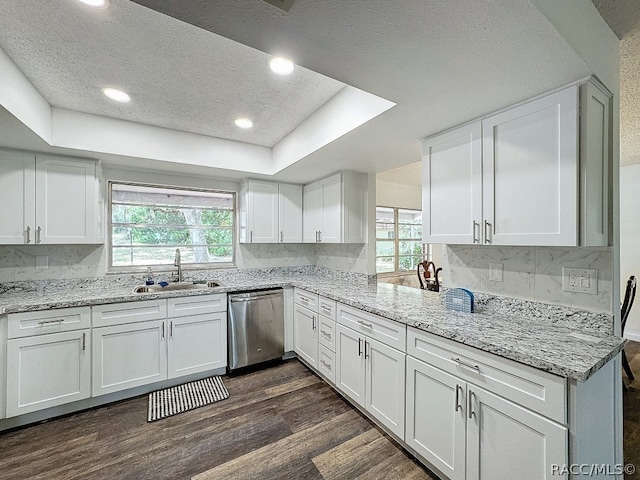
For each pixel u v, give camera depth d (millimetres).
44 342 2121
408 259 5930
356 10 914
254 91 2004
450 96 1467
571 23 1081
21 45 1504
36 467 1698
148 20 1334
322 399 2436
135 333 2461
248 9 906
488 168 1638
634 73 1816
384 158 2572
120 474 1646
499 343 1325
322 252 3957
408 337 1754
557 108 1355
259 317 3041
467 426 1413
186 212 3443
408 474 1639
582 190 1283
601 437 1294
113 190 3041
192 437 1957
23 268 2572
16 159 2277
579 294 1526
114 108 2246
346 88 1957
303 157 2553
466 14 926
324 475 1636
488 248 1923
